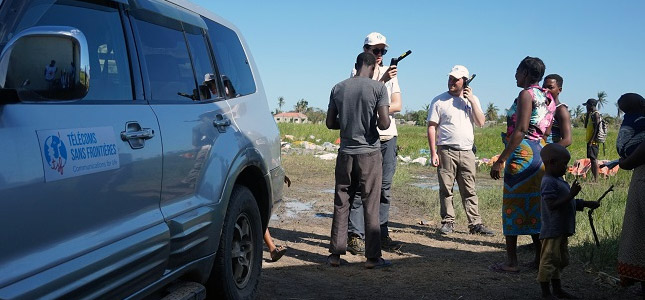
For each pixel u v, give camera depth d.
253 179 4.61
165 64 3.47
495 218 8.59
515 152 5.38
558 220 4.52
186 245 3.29
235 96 4.43
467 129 7.39
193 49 3.91
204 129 3.66
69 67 2.12
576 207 4.77
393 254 6.38
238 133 4.17
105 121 2.67
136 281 2.82
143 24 3.35
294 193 11.17
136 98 3.07
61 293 2.26
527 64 5.35
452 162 7.41
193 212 3.40
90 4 2.90
